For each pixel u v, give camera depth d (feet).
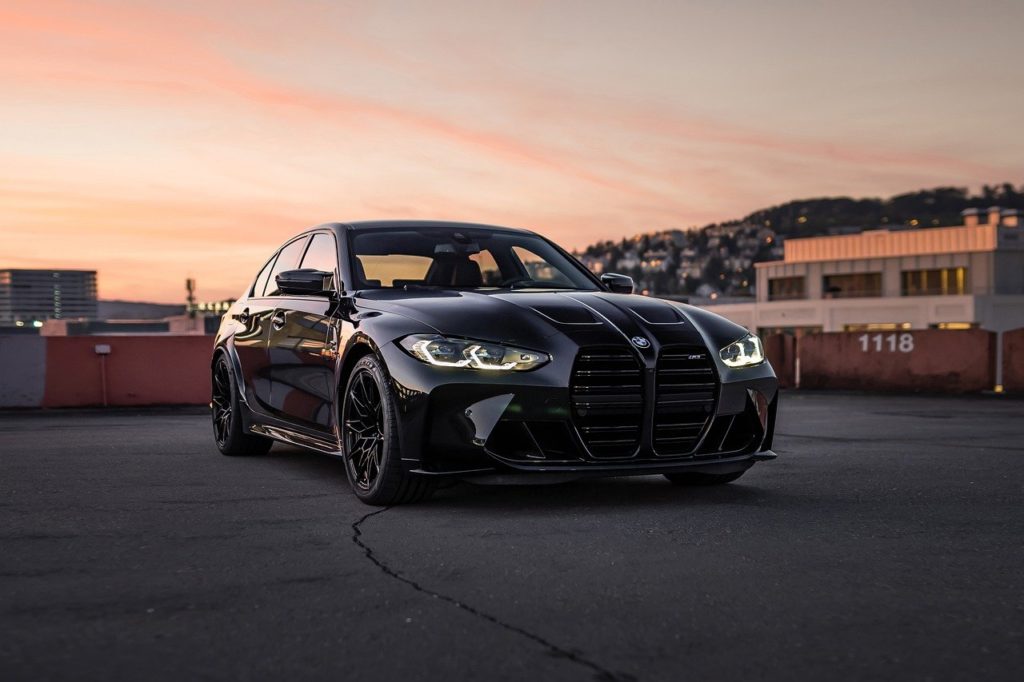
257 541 11.50
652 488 15.42
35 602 8.92
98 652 7.55
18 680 6.95
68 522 12.71
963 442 23.38
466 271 17.12
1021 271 209.77
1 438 24.20
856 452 20.98
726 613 8.56
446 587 9.43
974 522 12.61
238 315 20.59
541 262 17.99
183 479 16.72
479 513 13.25
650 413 13.48
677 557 10.63
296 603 8.89
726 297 266.36
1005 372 45.03
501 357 13.20
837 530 12.06
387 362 13.66
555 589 9.35
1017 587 9.41
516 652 7.55
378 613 8.58
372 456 14.02
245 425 19.67
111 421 30.48
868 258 223.30
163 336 37.22
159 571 10.07
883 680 6.97
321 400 16.20
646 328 13.89
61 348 36.01
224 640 7.85
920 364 47.39
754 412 14.42
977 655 7.47
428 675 7.07
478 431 13.05
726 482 15.85
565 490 15.23
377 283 16.43
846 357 50.19
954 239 212.43
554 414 13.12
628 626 8.20
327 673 7.11
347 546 11.22
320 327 16.37
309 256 18.48
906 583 9.55
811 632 8.03
